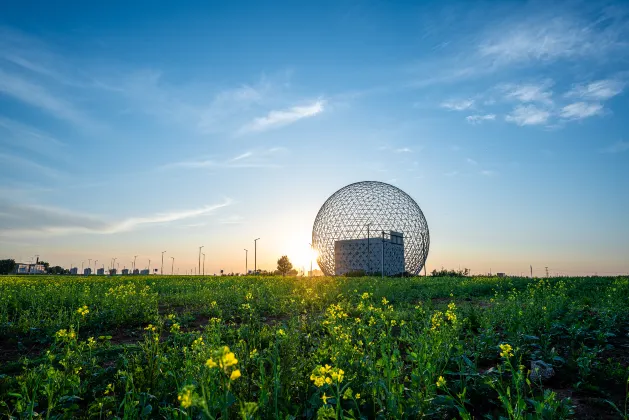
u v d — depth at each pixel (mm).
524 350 7207
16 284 25094
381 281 27328
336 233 62312
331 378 3799
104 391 5594
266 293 17281
